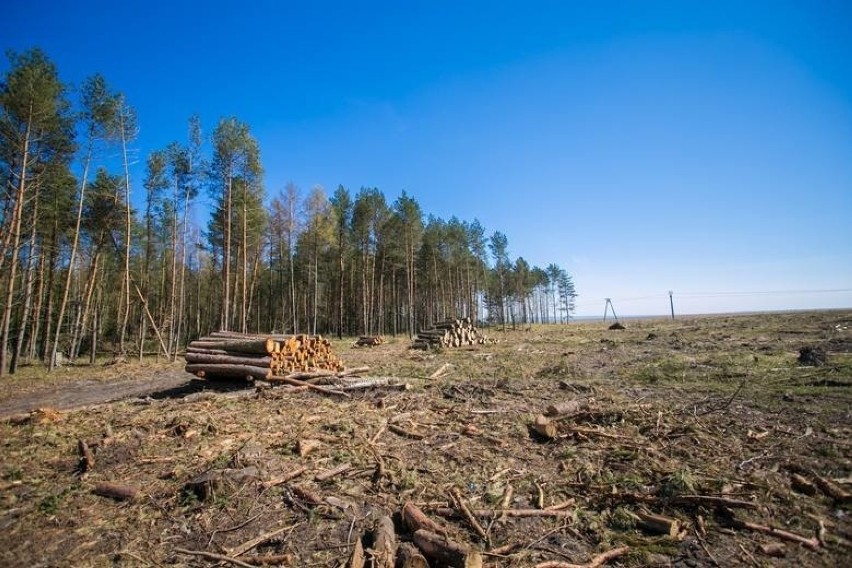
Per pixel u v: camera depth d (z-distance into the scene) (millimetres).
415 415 7090
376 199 34219
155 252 31547
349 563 3207
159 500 4195
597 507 4027
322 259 39406
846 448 4789
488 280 54531
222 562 3299
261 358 9906
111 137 20062
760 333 18203
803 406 6477
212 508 4035
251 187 24641
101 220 23234
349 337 38344
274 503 4145
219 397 8516
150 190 24922
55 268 26141
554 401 7867
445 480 4613
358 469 4852
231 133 22688
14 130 16812
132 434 5977
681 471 4312
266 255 36344
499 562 3254
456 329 21797
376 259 40281
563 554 3342
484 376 11016
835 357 10547
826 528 3461
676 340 17219
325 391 8680
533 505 4105
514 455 5309
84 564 3285
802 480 4125
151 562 3311
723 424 5879
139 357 26312
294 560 3314
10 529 3764
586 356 14312
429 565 3229
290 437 5879
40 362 24438
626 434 5781
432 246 41281
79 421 6984
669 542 3447
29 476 4770
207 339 11586
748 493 3986
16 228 17406
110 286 34969
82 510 4070
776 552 3213
